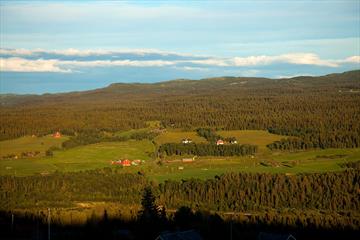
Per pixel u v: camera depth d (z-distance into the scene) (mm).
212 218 186625
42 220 194875
